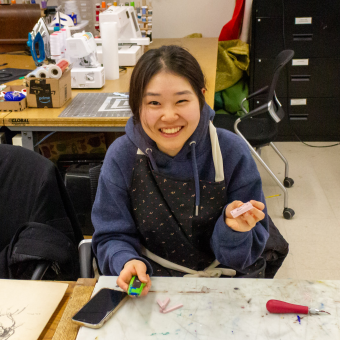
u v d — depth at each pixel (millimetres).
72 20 2838
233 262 1010
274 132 2523
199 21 3818
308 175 3109
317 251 2256
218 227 938
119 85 2236
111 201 1068
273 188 2945
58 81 1819
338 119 3547
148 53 863
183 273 1147
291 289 817
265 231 1076
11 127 1769
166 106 827
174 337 717
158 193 1034
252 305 781
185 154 1004
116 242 1023
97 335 728
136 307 787
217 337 714
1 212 1217
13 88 2035
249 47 3467
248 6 3369
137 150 1040
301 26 3252
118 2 3547
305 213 2619
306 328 727
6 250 1163
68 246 1155
